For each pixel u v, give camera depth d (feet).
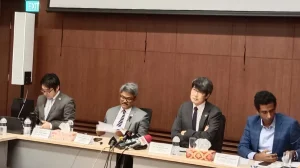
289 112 15.29
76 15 18.51
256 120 11.55
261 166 9.82
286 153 10.30
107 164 11.24
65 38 18.72
